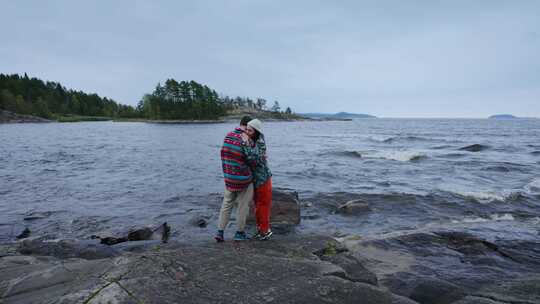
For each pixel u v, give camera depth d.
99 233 6.75
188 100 126.00
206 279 2.93
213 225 7.61
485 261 4.86
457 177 13.65
